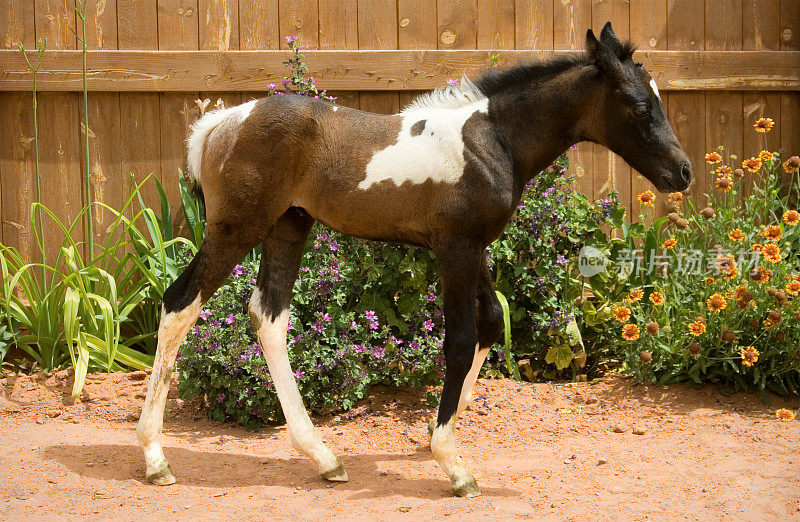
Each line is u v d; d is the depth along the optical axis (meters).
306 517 3.48
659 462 4.16
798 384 5.30
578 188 6.51
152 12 6.09
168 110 6.15
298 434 4.01
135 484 3.88
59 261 5.91
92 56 6.00
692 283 5.68
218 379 4.82
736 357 5.20
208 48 6.15
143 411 3.98
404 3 6.29
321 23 6.23
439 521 3.42
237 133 3.91
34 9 6.00
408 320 5.31
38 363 5.68
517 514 3.50
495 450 4.43
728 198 6.58
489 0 6.34
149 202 6.20
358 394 4.97
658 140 3.94
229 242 3.97
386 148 3.89
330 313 5.08
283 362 4.19
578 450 4.37
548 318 5.59
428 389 5.31
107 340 5.41
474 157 3.82
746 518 3.47
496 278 5.62
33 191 6.08
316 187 3.96
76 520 3.44
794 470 4.03
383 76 6.22
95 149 6.12
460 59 6.27
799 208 6.36
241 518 3.48
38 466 4.04
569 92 3.98
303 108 3.93
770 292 5.12
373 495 3.77
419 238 3.97
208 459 4.26
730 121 6.65
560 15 6.41
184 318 3.98
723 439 4.52
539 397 5.28
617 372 5.75
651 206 6.33
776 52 6.57
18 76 5.93
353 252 5.30
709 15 6.57
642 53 6.44
